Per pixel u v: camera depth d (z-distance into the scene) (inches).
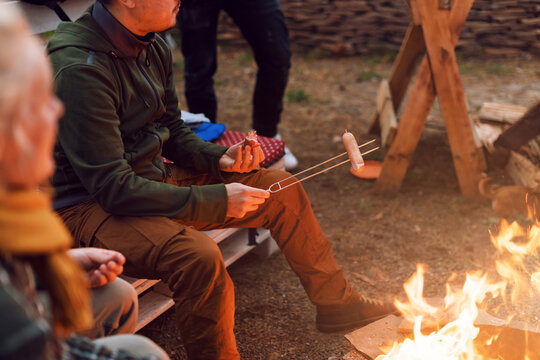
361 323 89.6
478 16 251.0
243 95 214.8
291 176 84.0
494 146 138.9
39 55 34.9
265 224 84.9
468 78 227.9
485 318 88.3
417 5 126.3
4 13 33.8
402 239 122.8
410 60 166.1
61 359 38.8
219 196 70.8
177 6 74.0
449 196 140.9
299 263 86.0
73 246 74.5
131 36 72.2
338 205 138.6
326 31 263.9
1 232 34.8
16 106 33.5
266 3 136.9
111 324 60.8
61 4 104.8
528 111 131.3
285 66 143.9
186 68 148.2
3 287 33.8
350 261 115.0
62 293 38.6
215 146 86.7
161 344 91.5
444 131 178.2
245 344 90.8
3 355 32.6
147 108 77.1
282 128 185.3
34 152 35.4
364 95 214.2
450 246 119.3
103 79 69.4
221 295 69.6
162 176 80.6
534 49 250.4
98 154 68.4
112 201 68.8
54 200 74.6
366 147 170.1
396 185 142.2
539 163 135.3
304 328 94.3
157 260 69.5
